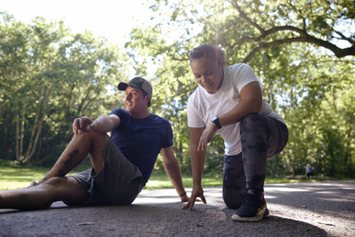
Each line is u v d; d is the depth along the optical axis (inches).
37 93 1248.8
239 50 417.4
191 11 404.2
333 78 466.6
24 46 1137.4
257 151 70.3
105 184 84.6
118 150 87.0
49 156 1321.4
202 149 77.4
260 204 68.1
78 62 1226.0
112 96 1397.6
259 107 78.2
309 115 509.0
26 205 69.1
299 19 421.7
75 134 83.0
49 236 47.6
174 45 432.1
